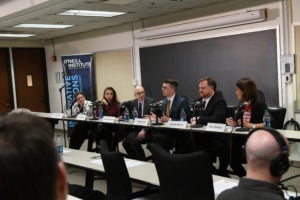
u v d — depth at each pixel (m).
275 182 1.34
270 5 5.36
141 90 5.27
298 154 5.19
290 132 3.47
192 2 5.83
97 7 5.77
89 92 8.61
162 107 4.74
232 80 5.95
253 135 1.37
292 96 5.23
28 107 9.85
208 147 3.95
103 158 2.62
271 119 3.80
